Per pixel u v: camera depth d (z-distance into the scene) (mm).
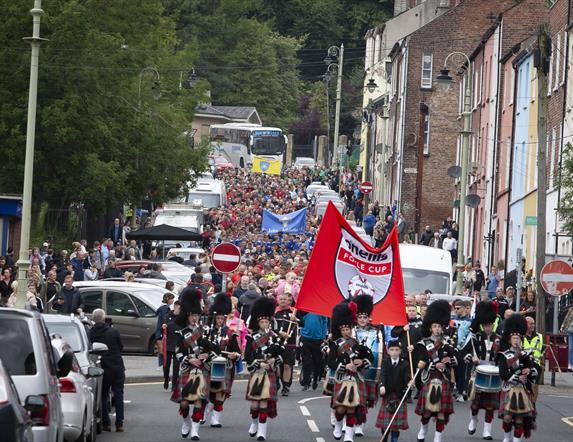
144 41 131000
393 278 56906
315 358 72375
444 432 56438
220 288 94750
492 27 155375
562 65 117875
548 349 80375
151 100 137125
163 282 95625
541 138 82562
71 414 44125
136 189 129750
